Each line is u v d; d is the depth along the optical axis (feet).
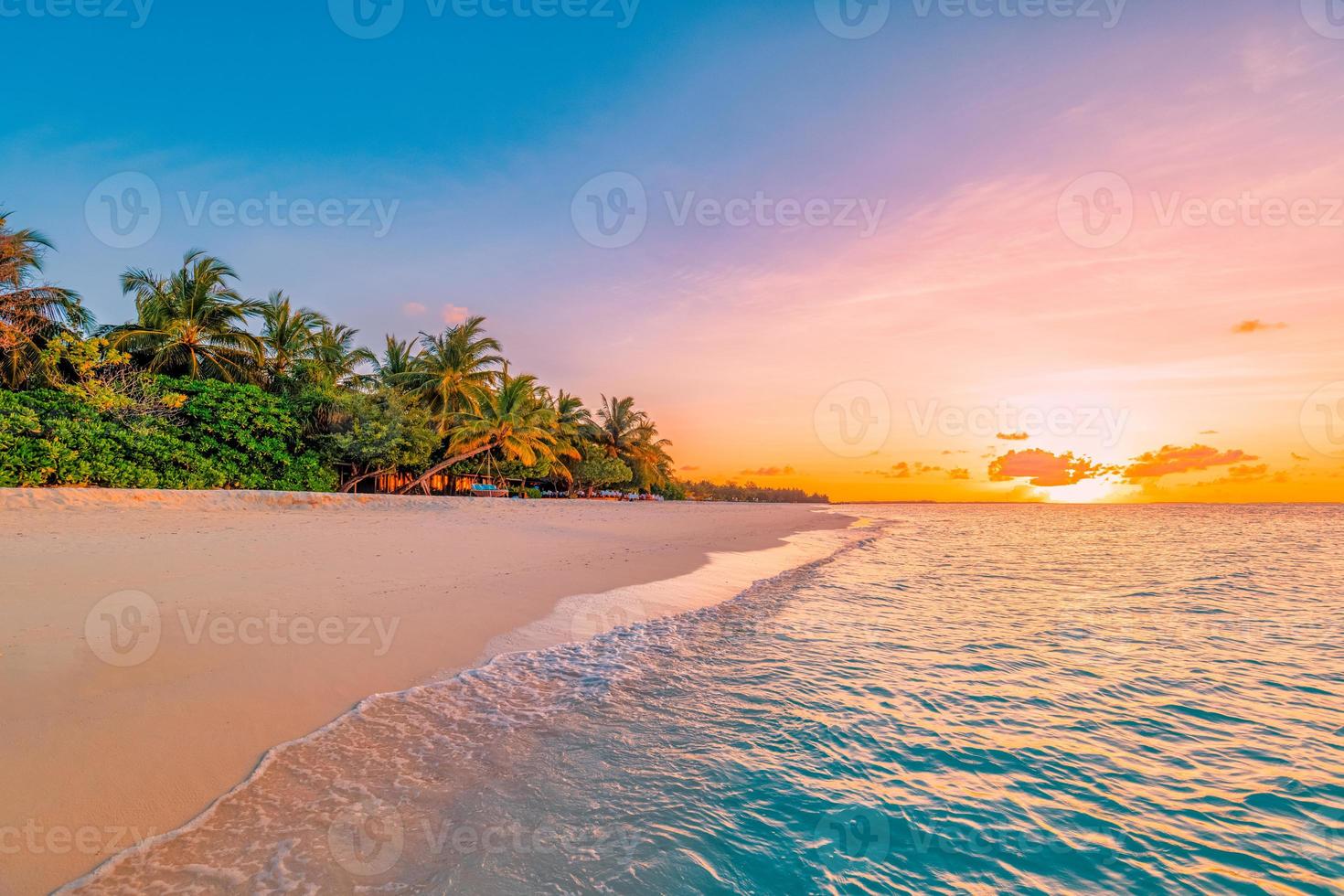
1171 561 64.18
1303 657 25.48
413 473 109.29
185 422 68.18
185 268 83.25
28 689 14.35
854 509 370.73
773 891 10.20
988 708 19.07
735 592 38.60
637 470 208.13
